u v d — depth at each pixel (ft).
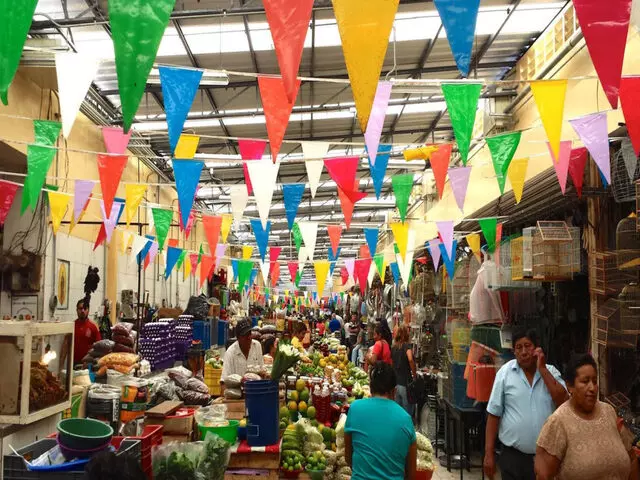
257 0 25.40
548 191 19.66
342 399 20.26
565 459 10.48
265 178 16.43
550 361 22.00
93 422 10.02
